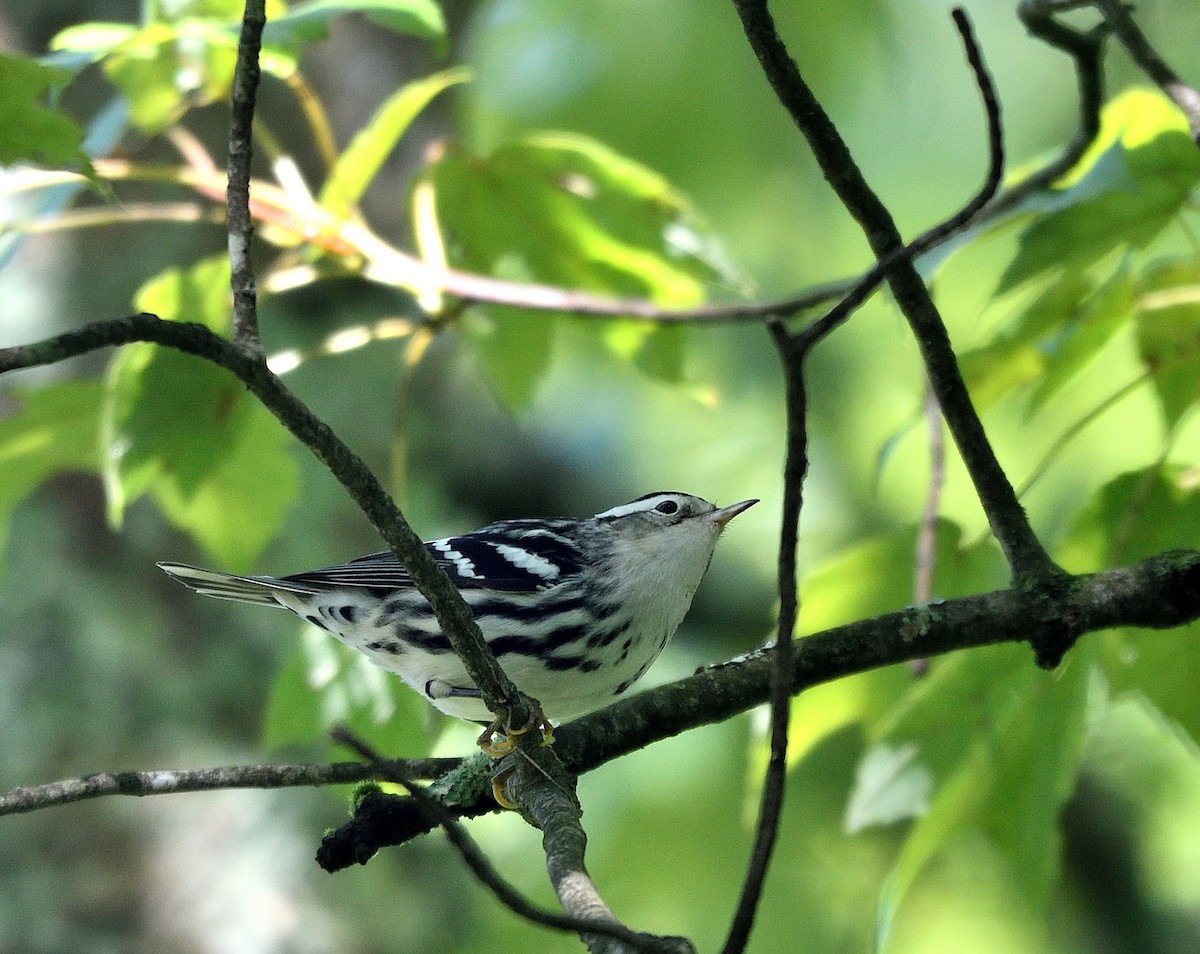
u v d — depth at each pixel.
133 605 11.58
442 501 14.29
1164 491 7.91
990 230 7.72
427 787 6.99
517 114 14.46
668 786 14.15
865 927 13.68
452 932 11.91
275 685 9.15
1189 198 7.26
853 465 15.53
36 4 12.62
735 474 15.71
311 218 8.96
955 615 6.86
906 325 7.49
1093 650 7.89
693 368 15.68
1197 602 6.74
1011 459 14.59
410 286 9.13
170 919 10.91
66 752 11.12
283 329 13.14
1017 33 15.61
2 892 10.70
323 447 5.54
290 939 10.94
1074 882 14.24
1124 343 14.12
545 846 6.13
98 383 9.46
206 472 9.14
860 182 6.43
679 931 13.66
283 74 8.53
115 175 8.73
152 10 8.78
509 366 10.45
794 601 4.97
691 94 14.18
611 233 10.09
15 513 11.55
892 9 14.35
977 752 8.12
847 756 14.21
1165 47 15.10
